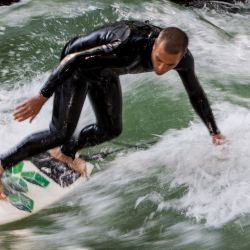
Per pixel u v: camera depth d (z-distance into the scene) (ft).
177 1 108.78
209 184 50.49
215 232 44.57
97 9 95.35
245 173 51.08
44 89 43.57
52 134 47.93
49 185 52.39
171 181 52.06
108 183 53.42
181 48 41.55
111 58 43.57
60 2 97.19
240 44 90.48
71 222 48.52
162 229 46.14
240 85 71.31
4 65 80.33
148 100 66.74
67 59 43.75
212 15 107.34
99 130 50.47
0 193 49.75
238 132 56.80
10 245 44.55
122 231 46.62
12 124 63.57
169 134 60.49
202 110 48.91
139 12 96.94
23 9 94.99
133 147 58.70
